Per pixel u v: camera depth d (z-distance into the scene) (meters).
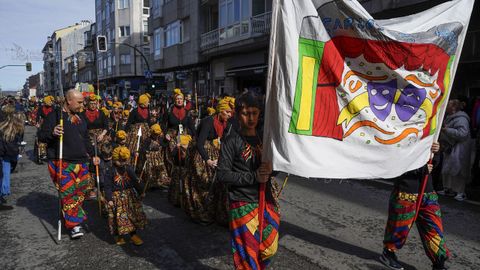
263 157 2.91
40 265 4.18
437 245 3.68
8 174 6.43
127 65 46.47
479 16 10.17
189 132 6.62
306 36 2.86
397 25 3.37
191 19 22.95
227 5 18.77
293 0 2.78
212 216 5.30
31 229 5.32
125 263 4.20
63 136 4.85
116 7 45.97
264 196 2.99
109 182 4.51
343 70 3.03
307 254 4.34
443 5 3.64
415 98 3.37
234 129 3.26
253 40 17.05
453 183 6.78
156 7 28.08
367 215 5.70
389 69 3.21
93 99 8.28
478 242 4.68
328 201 6.45
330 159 2.99
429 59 3.42
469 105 8.63
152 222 5.52
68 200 4.83
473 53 10.41
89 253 4.48
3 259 4.33
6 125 6.30
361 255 4.30
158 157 7.28
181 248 4.58
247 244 2.97
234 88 20.25
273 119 2.84
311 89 2.89
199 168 5.23
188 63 23.73
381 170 3.23
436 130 3.64
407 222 3.77
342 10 2.96
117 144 6.15
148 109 8.16
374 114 3.19
